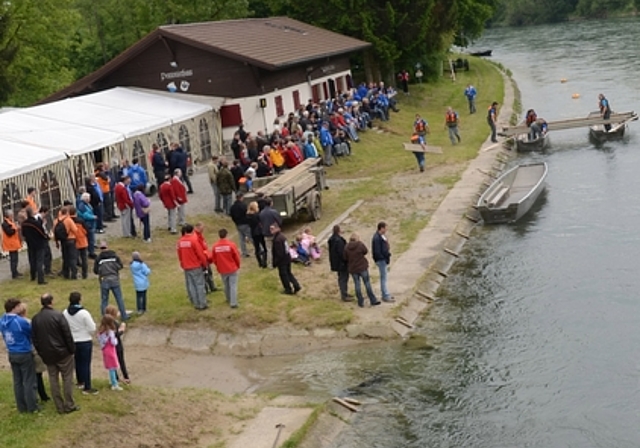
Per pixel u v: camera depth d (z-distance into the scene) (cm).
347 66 5556
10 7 5369
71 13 5894
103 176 3047
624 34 10625
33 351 1562
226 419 1683
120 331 1752
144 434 1567
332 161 4081
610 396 1755
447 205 3206
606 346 1986
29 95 5722
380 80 6269
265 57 4309
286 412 1717
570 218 3041
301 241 2628
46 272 2517
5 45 5391
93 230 2638
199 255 2206
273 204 2875
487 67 8388
